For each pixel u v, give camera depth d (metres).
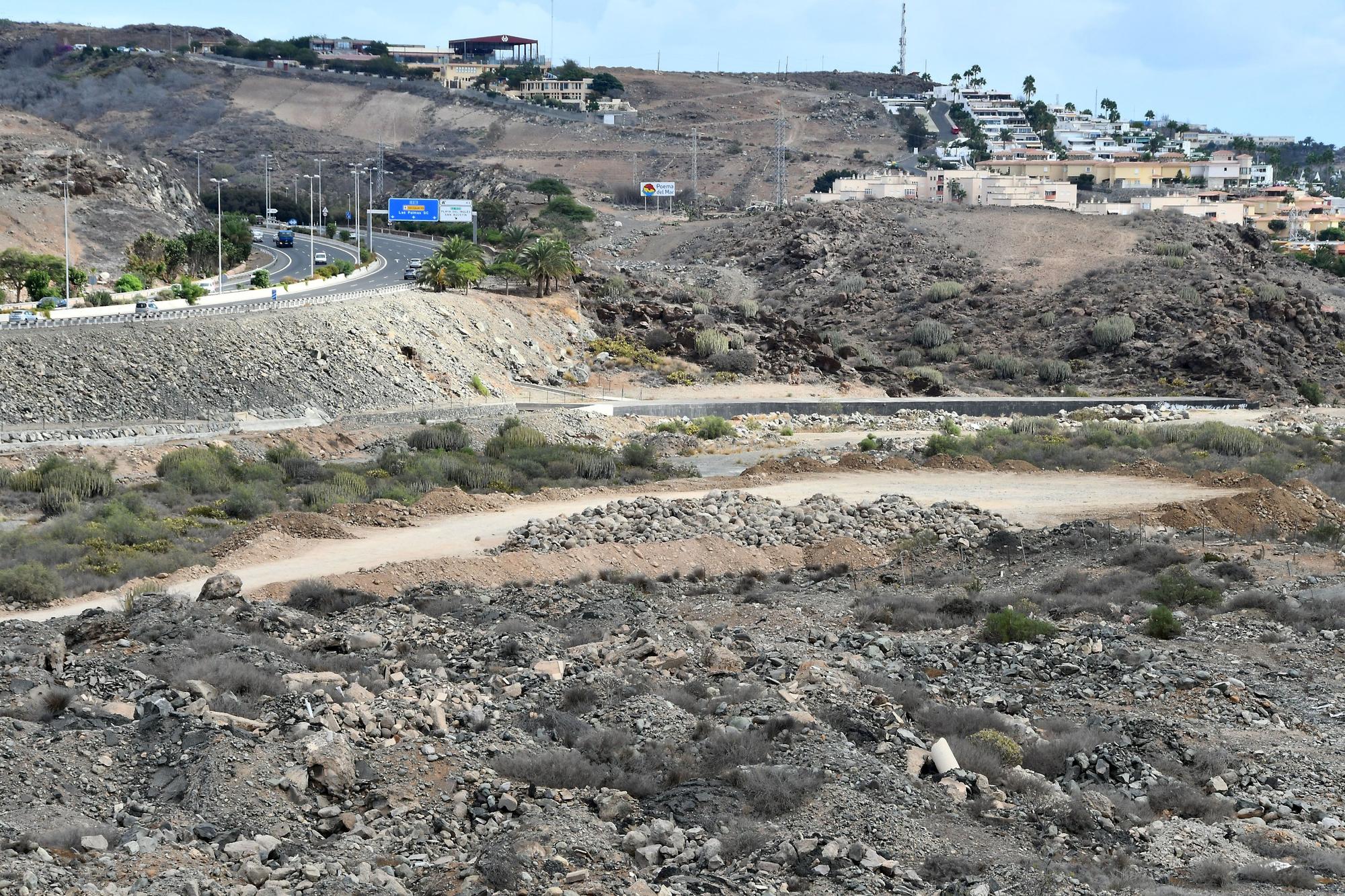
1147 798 24.02
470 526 56.19
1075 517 59.25
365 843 19.59
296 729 22.55
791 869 19.64
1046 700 30.03
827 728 25.25
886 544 52.78
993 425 109.81
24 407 78.06
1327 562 46.44
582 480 73.50
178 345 89.88
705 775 23.12
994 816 22.11
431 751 22.72
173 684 24.83
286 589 40.75
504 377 116.00
